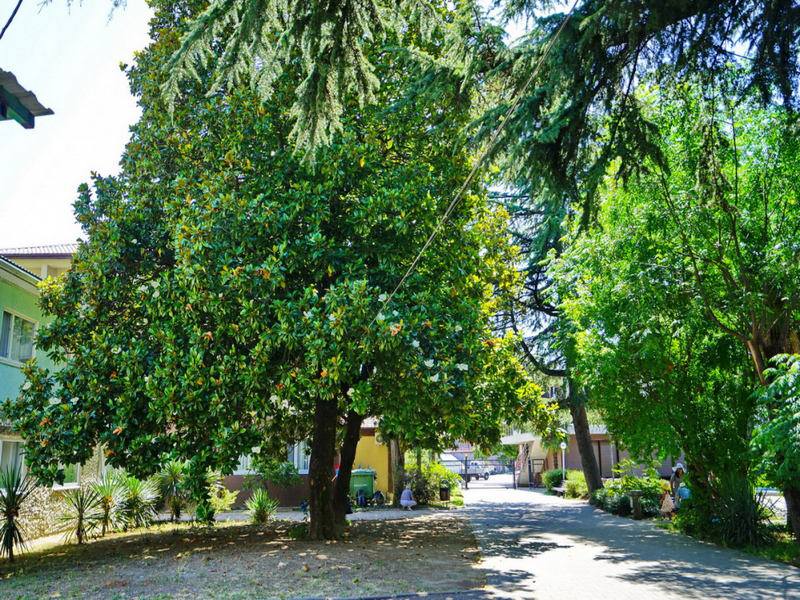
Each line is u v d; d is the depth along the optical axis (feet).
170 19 45.57
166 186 41.98
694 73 20.65
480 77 22.63
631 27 18.10
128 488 50.37
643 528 49.75
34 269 64.54
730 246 37.99
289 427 52.60
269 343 34.47
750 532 39.06
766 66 19.30
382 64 39.60
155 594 26.96
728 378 44.14
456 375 36.52
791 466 31.76
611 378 45.60
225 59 18.20
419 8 18.78
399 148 43.62
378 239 38.99
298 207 37.27
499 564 33.50
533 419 48.75
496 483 165.37
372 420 81.76
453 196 40.45
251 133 39.91
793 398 30.37
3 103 14.10
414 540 42.78
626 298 40.14
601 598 25.35
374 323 33.53
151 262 42.19
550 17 19.60
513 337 48.24
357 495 75.20
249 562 33.68
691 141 25.82
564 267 48.26
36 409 38.47
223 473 34.76
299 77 40.40
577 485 89.30
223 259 35.88
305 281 39.55
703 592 26.18
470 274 42.63
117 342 38.29
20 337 51.11
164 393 34.68
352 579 29.50
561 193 21.97
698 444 44.16
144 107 44.39
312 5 17.76
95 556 37.55
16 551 40.75
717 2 17.85
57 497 52.60
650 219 37.55
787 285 35.09
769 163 35.09
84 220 43.09
